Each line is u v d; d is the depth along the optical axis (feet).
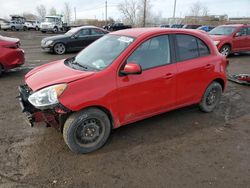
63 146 12.59
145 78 12.77
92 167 11.07
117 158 11.75
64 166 11.08
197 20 187.83
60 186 9.89
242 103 19.19
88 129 11.88
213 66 15.79
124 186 9.95
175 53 14.12
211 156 12.03
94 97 11.36
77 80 11.23
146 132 14.14
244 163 11.53
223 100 19.75
